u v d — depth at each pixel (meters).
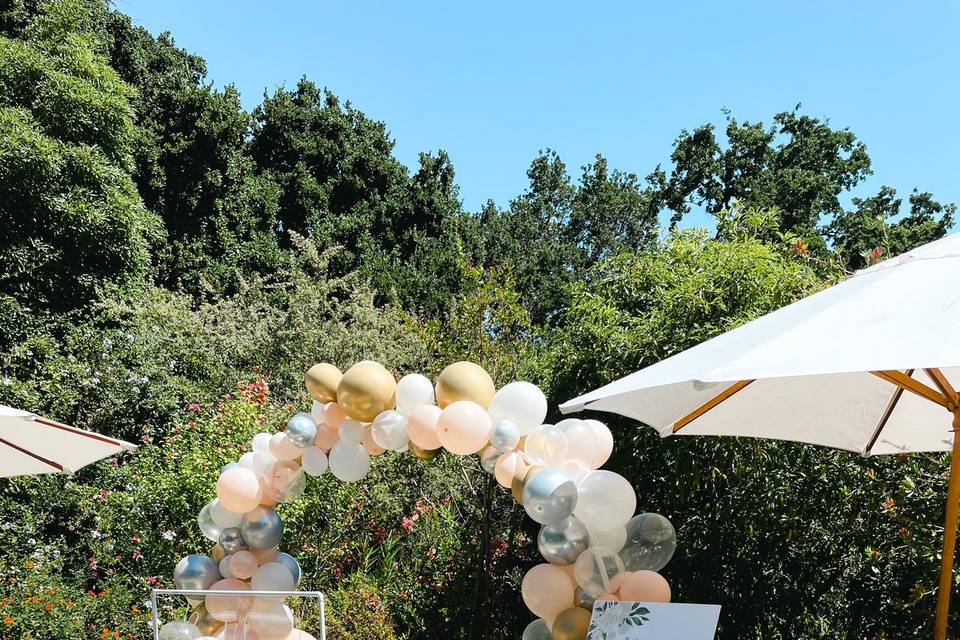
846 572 5.11
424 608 6.32
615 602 3.06
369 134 19.78
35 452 4.11
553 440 3.70
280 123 18.31
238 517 4.53
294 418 4.37
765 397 3.47
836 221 19.98
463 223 21.39
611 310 5.64
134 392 9.22
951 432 3.64
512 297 8.22
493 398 3.91
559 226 29.33
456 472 7.27
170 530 7.00
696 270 5.57
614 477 3.48
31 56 10.62
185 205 15.42
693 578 5.45
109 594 6.73
